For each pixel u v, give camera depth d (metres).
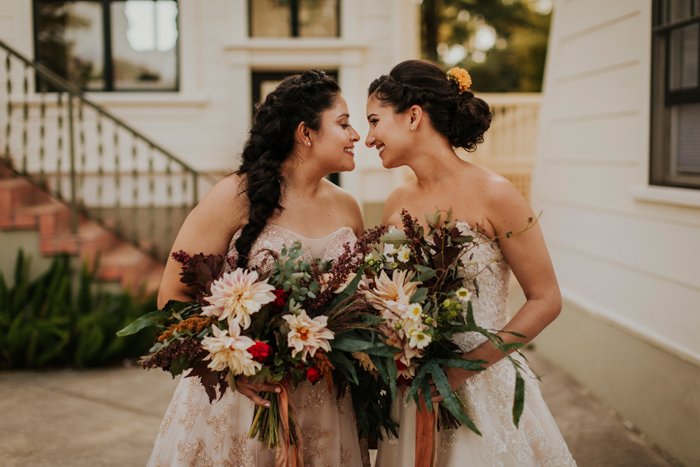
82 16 6.95
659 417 3.68
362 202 7.04
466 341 2.23
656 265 3.79
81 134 5.72
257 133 2.33
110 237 6.17
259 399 2.06
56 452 3.58
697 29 3.56
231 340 1.92
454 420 2.20
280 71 7.15
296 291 2.02
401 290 2.04
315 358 2.03
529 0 18.77
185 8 6.87
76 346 5.00
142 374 4.85
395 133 2.28
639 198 3.96
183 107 6.94
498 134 9.98
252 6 7.12
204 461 2.27
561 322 4.97
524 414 2.26
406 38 6.86
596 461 3.53
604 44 4.45
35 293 5.21
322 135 2.30
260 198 2.26
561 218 5.07
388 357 2.02
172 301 2.13
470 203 2.25
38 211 5.40
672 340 3.62
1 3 6.70
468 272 2.21
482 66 18.67
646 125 3.91
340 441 2.31
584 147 4.72
